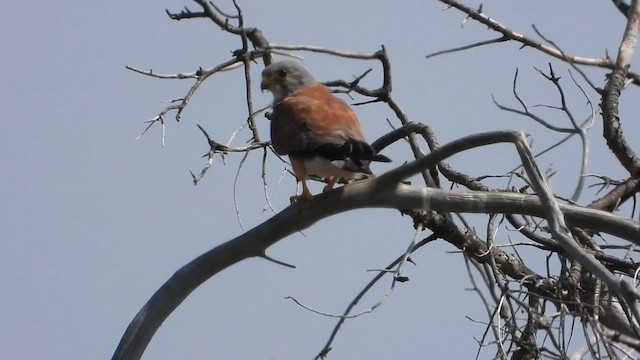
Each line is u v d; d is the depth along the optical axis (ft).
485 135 34.63
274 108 41.42
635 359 33.60
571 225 38.27
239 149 42.16
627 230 37.81
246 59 45.50
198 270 39.47
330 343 36.45
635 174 44.39
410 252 36.37
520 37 45.98
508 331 35.58
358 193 37.78
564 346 34.78
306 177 38.83
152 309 39.78
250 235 38.70
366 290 36.78
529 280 39.58
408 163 36.88
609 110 44.65
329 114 39.78
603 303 39.73
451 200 37.52
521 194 37.60
